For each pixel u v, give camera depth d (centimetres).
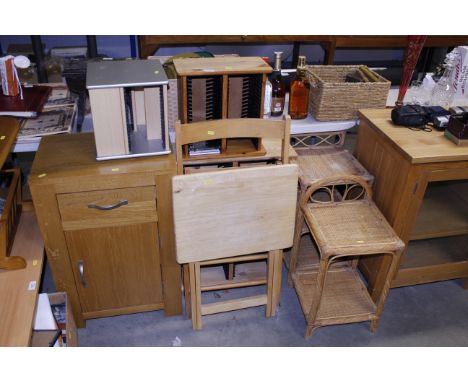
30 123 202
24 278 168
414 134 194
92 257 179
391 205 195
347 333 204
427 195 229
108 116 163
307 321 196
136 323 205
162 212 175
